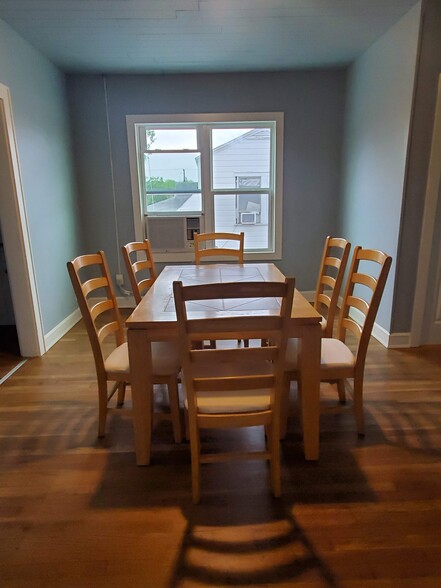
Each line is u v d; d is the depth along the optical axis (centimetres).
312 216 409
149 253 267
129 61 334
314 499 148
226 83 373
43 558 125
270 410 141
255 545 128
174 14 252
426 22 242
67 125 366
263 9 247
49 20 255
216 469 165
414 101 254
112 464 170
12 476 163
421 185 269
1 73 252
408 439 183
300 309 167
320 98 379
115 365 181
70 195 371
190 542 130
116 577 118
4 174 262
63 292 349
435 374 249
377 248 313
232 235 304
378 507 143
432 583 115
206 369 167
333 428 193
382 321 304
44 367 272
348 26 275
